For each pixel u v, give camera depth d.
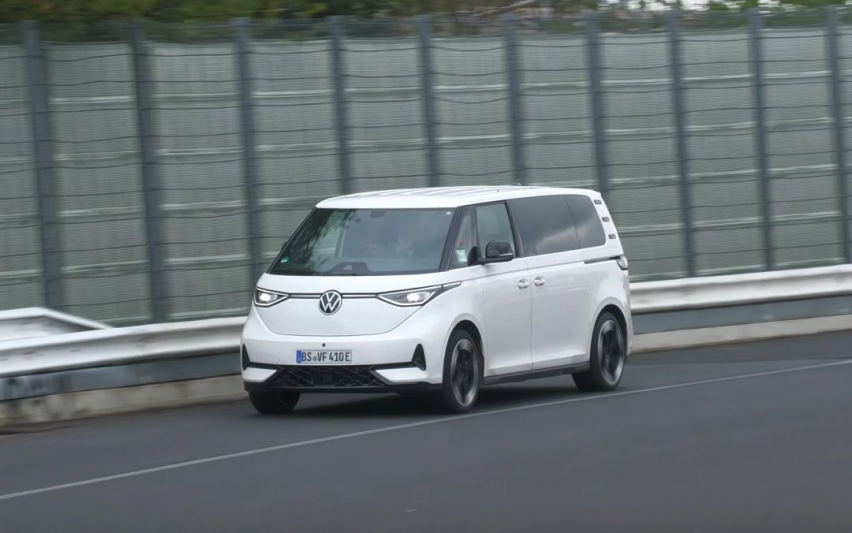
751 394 22.28
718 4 40.16
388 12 35.00
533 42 29.86
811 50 33.03
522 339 22.30
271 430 19.75
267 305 21.12
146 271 24.86
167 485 15.52
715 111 32.03
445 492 14.67
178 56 25.23
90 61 24.28
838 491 14.37
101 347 23.16
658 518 13.30
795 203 33.03
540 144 29.98
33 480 16.34
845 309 33.38
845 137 33.50
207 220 25.56
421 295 20.55
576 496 14.38
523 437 18.36
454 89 28.80
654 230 31.47
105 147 24.44
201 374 24.56
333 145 27.09
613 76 30.86
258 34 26.14
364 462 16.59
